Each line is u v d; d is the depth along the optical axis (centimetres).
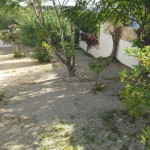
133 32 1418
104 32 1783
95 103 930
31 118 827
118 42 1592
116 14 1005
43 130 743
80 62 1700
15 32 2158
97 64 1044
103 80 1220
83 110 872
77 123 778
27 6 1388
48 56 1788
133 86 514
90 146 654
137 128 733
